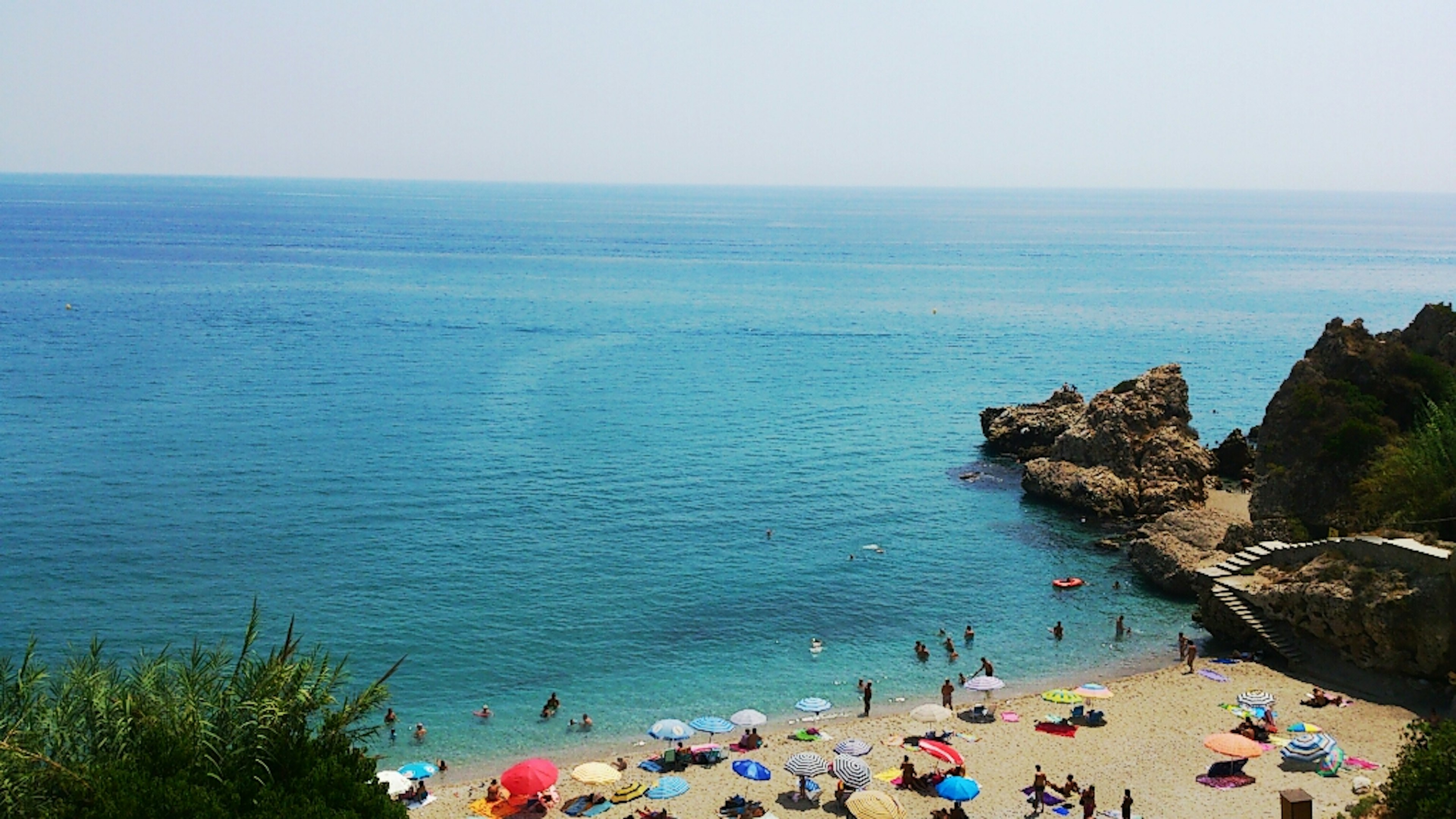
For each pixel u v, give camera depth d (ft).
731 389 536.01
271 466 372.99
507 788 169.37
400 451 397.80
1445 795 129.80
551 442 417.28
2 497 329.72
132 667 190.29
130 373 522.06
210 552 289.94
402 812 123.03
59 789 110.22
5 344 586.04
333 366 564.30
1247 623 229.04
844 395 527.81
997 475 389.19
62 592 261.65
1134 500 338.75
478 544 302.25
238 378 522.47
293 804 114.83
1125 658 239.09
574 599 266.36
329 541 300.81
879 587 280.92
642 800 174.60
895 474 388.57
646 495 352.69
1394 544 207.21
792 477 379.96
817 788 178.09
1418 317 307.99
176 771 114.21
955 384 563.89
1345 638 211.00
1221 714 202.90
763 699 219.20
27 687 122.62
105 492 337.72
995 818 166.81
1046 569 296.71
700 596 271.28
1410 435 256.52
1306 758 177.37
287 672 128.36
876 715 211.61
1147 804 168.66
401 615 253.85
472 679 224.53
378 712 210.38
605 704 215.51
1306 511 273.54
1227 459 382.22
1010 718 205.67
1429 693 201.87
